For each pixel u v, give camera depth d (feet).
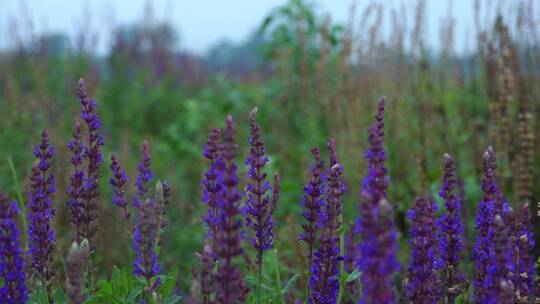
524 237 3.96
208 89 13.03
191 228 6.80
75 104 11.27
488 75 7.01
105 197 6.89
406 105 7.82
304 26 9.68
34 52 12.26
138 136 11.44
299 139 9.52
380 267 3.29
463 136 7.45
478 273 3.98
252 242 4.04
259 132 3.99
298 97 9.55
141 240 3.86
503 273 3.74
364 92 8.21
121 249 6.20
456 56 8.36
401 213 6.52
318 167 4.08
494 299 3.75
